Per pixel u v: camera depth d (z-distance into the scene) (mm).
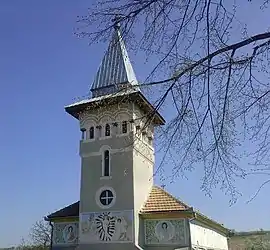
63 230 28344
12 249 57656
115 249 24969
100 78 28234
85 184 27453
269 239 52375
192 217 25000
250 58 6629
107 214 26016
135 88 7887
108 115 27812
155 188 28922
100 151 27734
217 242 33938
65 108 28688
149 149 29312
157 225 25578
